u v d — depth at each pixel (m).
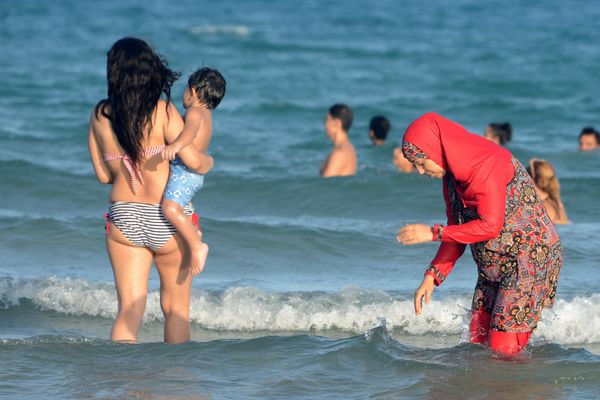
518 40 140.50
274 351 18.52
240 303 23.06
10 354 18.05
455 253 18.44
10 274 26.41
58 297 23.64
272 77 92.50
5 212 34.62
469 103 77.88
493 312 17.84
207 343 18.77
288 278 27.11
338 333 21.98
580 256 28.70
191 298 23.36
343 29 156.88
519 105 77.56
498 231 16.83
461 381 16.98
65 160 47.41
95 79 86.38
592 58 114.75
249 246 30.28
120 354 18.12
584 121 71.00
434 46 128.88
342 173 41.62
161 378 17.05
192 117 17.12
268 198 38.81
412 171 42.84
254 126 62.81
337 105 42.03
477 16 192.00
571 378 17.08
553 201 33.66
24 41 124.31
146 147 17.34
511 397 16.31
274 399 16.20
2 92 76.50
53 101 72.06
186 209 17.56
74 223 31.78
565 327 21.41
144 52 17.14
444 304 23.12
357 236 31.53
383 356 18.16
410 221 35.34
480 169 16.66
